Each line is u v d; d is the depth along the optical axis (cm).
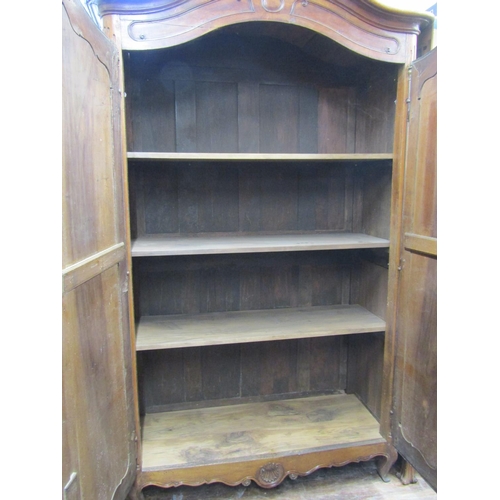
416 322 136
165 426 168
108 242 113
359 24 133
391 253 150
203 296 180
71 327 86
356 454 155
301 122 178
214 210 177
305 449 152
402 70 138
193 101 167
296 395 195
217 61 167
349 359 197
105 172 111
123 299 124
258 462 147
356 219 188
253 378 189
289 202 183
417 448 137
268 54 170
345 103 180
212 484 160
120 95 122
